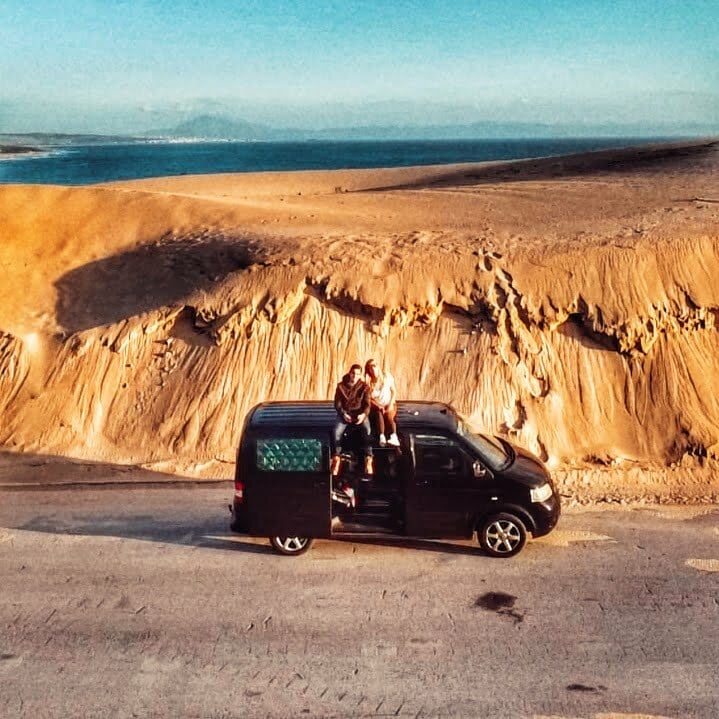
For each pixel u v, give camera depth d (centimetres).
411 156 15862
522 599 844
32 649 750
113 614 816
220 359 1555
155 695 677
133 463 1404
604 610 817
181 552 974
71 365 1602
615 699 668
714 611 812
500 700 668
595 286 1574
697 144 4625
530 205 2589
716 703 661
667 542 988
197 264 1900
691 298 1573
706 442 1405
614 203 2417
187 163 12888
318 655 738
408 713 651
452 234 1866
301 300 1612
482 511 944
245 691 683
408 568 926
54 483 1262
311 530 945
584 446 1427
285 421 968
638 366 1516
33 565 934
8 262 2031
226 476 1317
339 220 2347
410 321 1583
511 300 1557
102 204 2380
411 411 1026
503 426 1441
